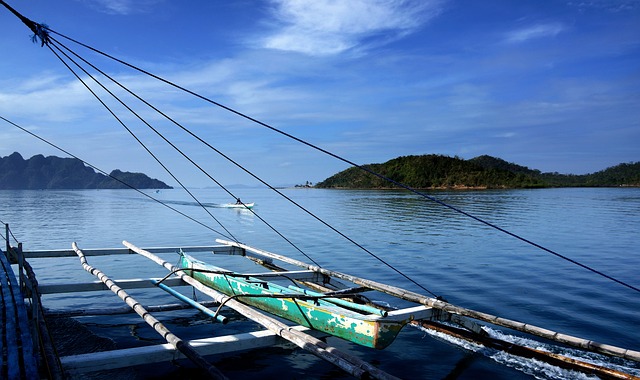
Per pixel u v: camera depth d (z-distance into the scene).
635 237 24.81
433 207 54.50
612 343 8.67
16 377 4.78
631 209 48.12
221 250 15.65
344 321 7.80
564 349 8.16
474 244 22.61
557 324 9.88
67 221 39.28
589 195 93.12
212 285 11.80
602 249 20.70
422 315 8.14
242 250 15.74
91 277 15.19
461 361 7.84
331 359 5.92
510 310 10.98
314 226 33.25
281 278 14.25
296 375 7.36
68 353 8.29
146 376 7.28
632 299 11.98
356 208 55.25
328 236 26.80
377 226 32.19
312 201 78.62
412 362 7.82
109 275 15.48
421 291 13.01
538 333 7.09
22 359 5.53
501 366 7.59
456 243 22.98
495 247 21.55
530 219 36.28
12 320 6.49
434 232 28.05
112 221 39.50
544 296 12.31
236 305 8.11
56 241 25.23
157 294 12.74
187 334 9.31
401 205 60.47
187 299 9.30
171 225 35.50
